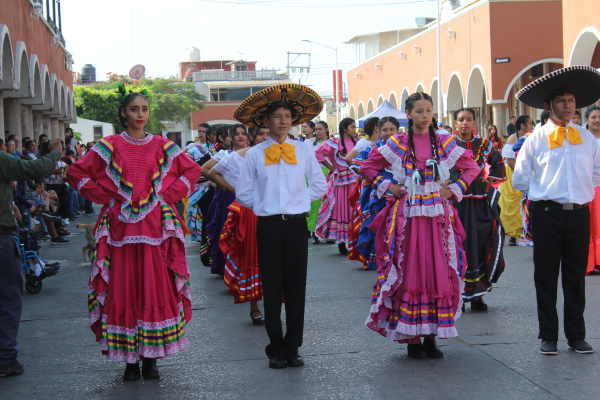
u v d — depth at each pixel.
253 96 4.66
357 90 41.31
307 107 4.99
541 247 4.75
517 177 4.94
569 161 4.71
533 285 7.21
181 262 4.44
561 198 4.68
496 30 22.08
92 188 4.32
